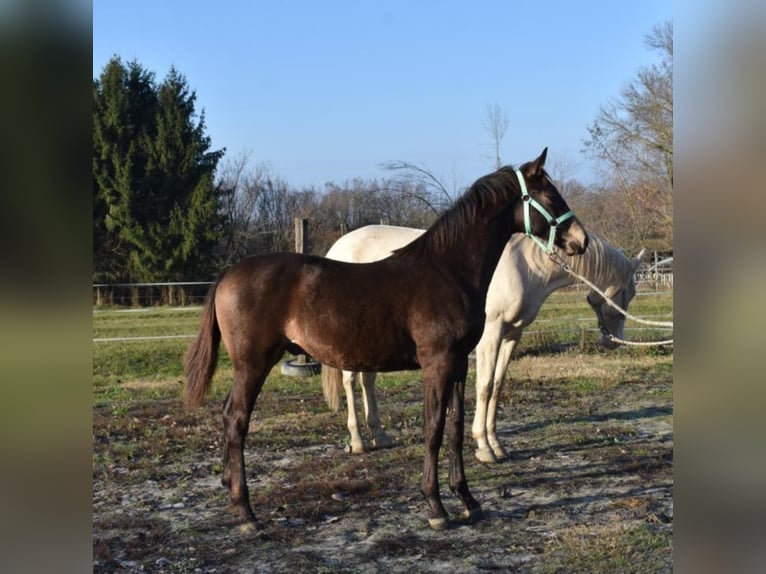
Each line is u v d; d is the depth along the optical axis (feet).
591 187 76.33
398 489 15.76
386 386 28.02
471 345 13.43
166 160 84.23
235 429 13.33
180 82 86.28
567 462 17.76
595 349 36.14
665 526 13.23
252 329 13.15
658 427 21.57
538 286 18.35
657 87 62.59
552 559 11.84
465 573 11.36
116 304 70.33
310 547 12.53
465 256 13.60
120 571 11.49
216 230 86.69
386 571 11.47
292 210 102.37
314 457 18.38
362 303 13.01
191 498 15.31
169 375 32.09
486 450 17.83
